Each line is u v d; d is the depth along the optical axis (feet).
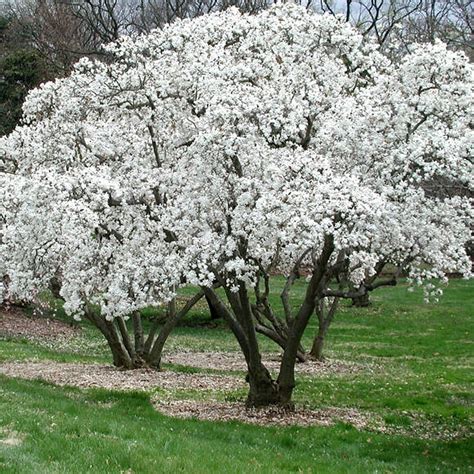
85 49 156.46
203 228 47.01
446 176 45.73
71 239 49.57
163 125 58.54
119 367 73.61
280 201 42.39
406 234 47.62
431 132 45.50
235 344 100.01
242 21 56.39
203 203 45.93
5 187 55.57
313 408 55.26
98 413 46.03
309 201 42.47
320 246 51.72
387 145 47.11
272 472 34.68
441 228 48.11
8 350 80.94
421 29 147.84
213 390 61.62
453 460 42.88
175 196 52.03
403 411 56.24
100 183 49.67
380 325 111.75
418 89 47.29
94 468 30.78
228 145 44.86
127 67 62.44
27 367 70.38
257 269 48.65
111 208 53.88
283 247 49.62
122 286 49.75
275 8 57.26
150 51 59.26
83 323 116.57
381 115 45.96
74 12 162.71
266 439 44.16
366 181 47.16
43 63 146.30
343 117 48.16
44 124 64.49
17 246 55.47
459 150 43.27
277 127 46.83
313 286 49.75
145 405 52.80
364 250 48.11
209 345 98.43
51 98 64.44
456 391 64.13
